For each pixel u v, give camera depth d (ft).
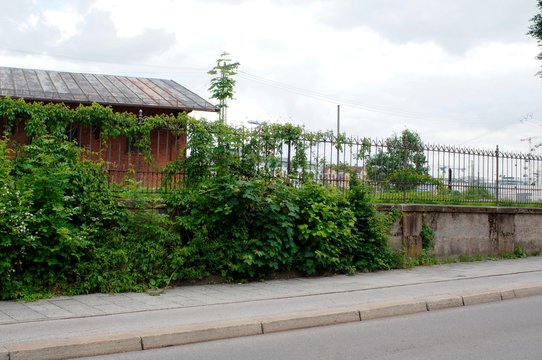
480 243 47.39
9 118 31.63
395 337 23.12
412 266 42.27
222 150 35.63
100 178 32.55
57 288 29.14
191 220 33.63
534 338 22.93
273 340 22.67
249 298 29.58
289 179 38.55
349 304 28.25
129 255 31.19
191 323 23.52
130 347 20.94
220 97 36.96
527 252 50.29
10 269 27.55
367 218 40.29
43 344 19.70
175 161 35.73
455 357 19.94
